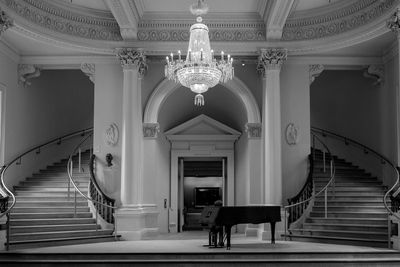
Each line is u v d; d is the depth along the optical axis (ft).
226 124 60.29
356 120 54.54
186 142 57.62
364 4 42.68
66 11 45.44
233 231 55.31
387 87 47.26
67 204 45.65
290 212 45.11
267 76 46.75
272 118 46.26
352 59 48.32
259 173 48.96
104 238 42.32
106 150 47.60
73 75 58.59
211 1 44.09
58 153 56.59
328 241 39.42
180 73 33.99
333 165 48.80
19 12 41.22
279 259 32.17
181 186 57.98
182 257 32.76
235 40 47.32
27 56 48.47
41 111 53.67
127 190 45.50
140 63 47.16
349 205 44.80
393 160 46.01
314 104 58.34
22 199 45.96
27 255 32.53
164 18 47.09
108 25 47.42
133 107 46.42
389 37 43.42
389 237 34.99
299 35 47.09
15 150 48.32
